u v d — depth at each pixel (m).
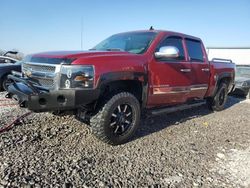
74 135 4.82
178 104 5.99
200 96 6.59
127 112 4.66
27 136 4.61
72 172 3.54
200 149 4.61
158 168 3.82
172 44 5.59
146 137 5.05
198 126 6.00
